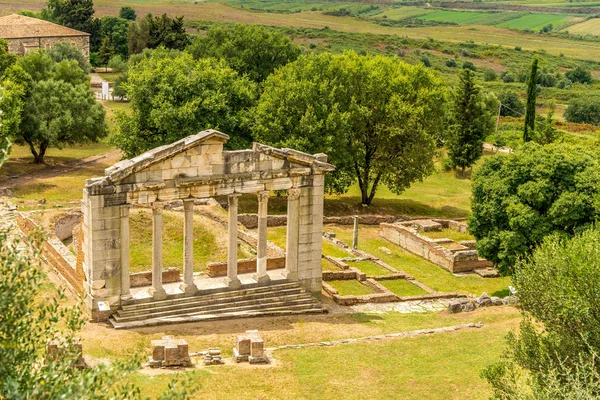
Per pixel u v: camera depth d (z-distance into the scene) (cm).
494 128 13675
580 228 5697
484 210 6175
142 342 4228
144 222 6650
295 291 5275
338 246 7294
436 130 8925
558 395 2828
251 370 3922
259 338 4100
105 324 4569
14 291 2045
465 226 8094
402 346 4478
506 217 6106
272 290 5200
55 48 15512
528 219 5825
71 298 4869
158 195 4694
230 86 8544
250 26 11175
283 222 7731
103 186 4538
